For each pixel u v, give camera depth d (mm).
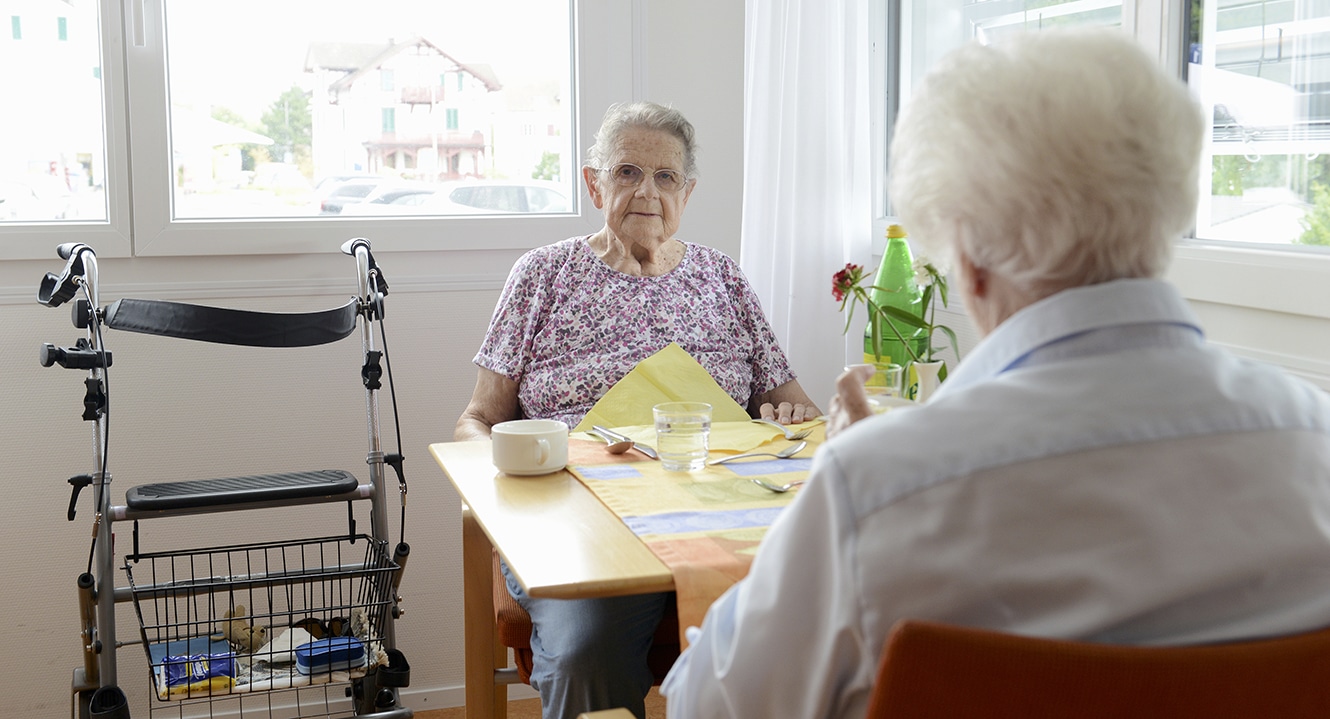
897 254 1899
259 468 2490
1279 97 1594
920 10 2439
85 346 1864
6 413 2332
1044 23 2049
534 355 2025
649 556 1094
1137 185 687
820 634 696
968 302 783
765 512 1235
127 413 2398
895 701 623
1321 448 690
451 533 2617
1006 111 698
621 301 2033
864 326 2391
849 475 668
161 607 2428
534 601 1626
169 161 2373
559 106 2664
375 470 2018
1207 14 1719
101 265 2359
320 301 2502
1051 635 640
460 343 2596
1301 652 623
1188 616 651
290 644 1951
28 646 2393
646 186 2000
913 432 671
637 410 1771
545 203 2680
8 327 2314
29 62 2320
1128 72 698
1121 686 606
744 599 747
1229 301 1636
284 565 2232
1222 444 659
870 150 2430
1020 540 641
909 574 646
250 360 2461
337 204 2545
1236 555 643
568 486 1369
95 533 1844
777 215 2387
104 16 2301
